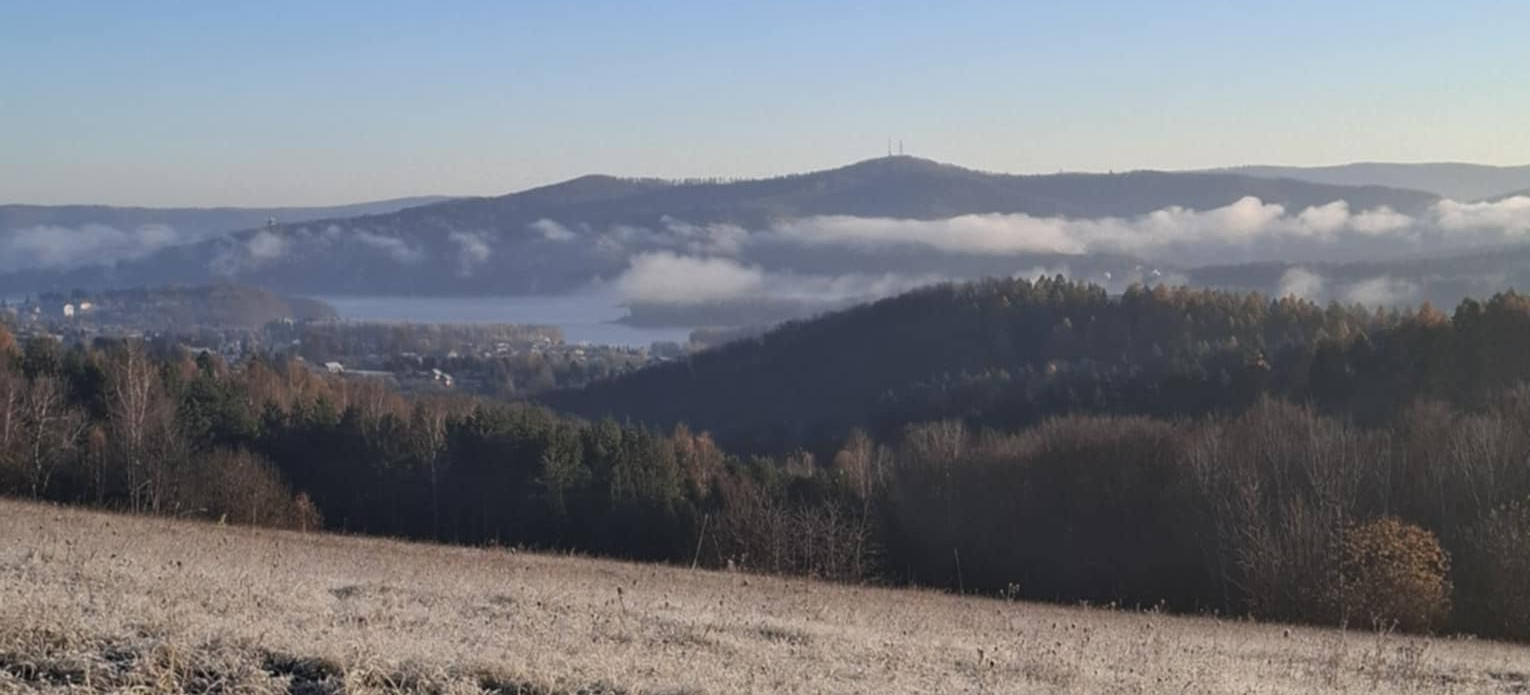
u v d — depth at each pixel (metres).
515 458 55.84
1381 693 15.91
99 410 61.00
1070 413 62.59
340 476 57.66
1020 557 47.91
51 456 53.31
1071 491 47.53
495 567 27.86
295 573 19.83
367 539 38.53
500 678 11.03
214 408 58.94
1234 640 22.64
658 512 52.72
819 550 46.22
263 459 56.25
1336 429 46.31
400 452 57.00
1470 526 38.56
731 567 35.53
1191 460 44.94
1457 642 27.95
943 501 49.78
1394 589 33.47
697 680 11.78
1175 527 44.75
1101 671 15.79
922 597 30.97
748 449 81.62
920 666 14.98
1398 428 47.94
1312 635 25.84
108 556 19.12
